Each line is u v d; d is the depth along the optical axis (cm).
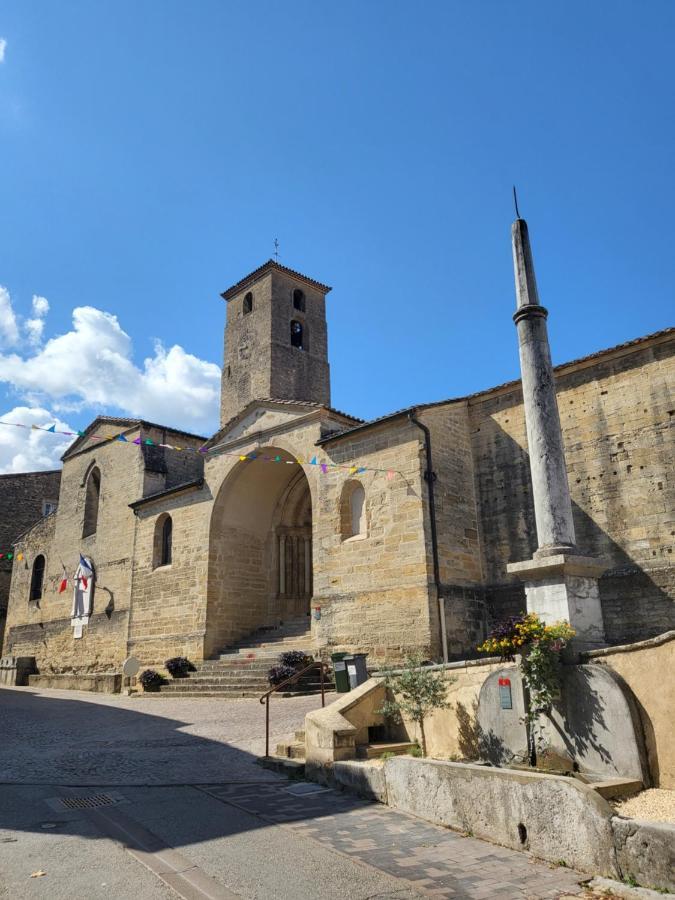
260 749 1127
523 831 607
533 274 940
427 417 1767
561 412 1650
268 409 2212
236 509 2384
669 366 1498
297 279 3266
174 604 2366
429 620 1584
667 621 1388
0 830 701
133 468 2800
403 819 725
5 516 3850
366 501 1812
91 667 2719
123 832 691
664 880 482
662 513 1443
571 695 710
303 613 2406
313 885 540
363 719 961
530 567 800
